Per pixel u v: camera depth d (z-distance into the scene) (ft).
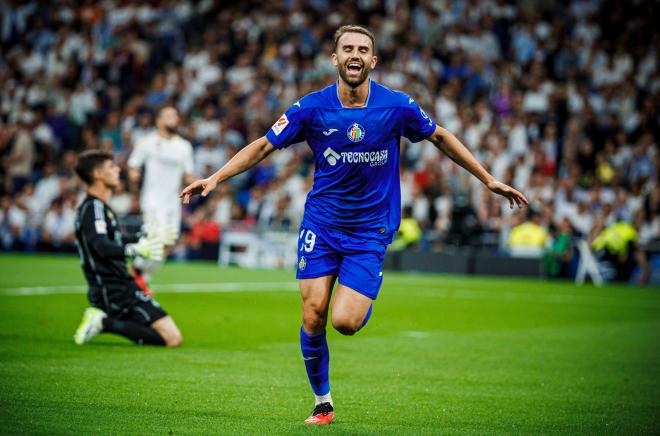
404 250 163.32
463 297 115.85
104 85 208.03
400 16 199.82
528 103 182.39
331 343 72.38
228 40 209.15
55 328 72.95
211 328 77.61
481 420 45.83
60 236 173.27
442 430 43.24
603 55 188.34
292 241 165.48
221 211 172.65
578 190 164.14
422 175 167.32
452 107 178.60
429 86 184.44
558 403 50.88
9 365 55.77
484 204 162.50
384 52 192.44
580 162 167.73
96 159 66.18
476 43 193.36
